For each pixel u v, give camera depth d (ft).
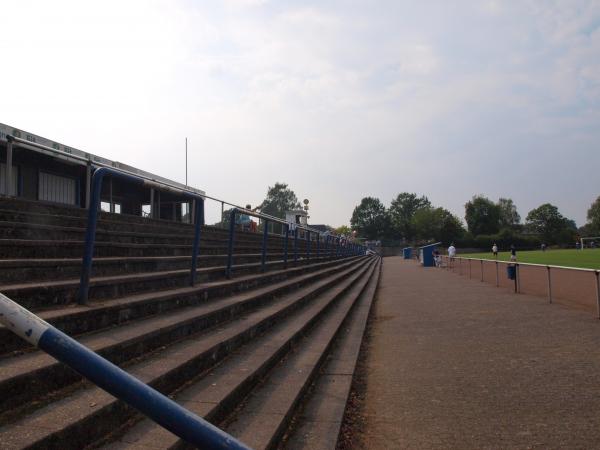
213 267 28.78
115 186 55.06
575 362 22.38
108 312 15.30
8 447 7.79
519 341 27.84
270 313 24.39
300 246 65.77
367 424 15.67
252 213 32.53
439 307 45.01
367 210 516.73
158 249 28.53
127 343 13.57
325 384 18.72
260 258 43.32
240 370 15.79
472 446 13.55
